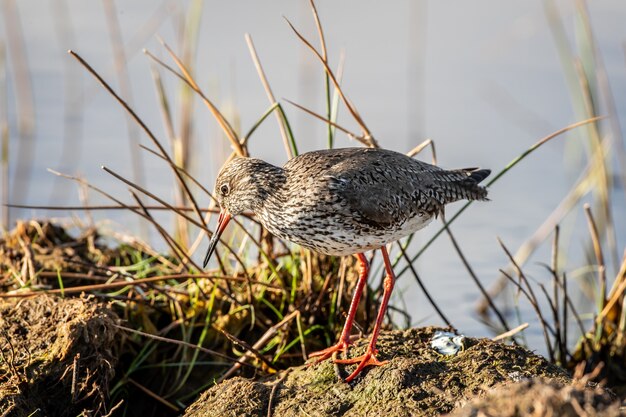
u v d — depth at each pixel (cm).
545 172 2244
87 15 2789
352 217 1204
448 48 2727
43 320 1240
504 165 2244
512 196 2162
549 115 2423
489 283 1798
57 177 2100
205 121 2362
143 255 1609
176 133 2259
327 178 1206
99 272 1460
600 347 1515
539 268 1877
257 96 2403
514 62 2702
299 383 1141
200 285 1430
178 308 1370
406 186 1245
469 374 1102
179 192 1792
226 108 2217
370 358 1145
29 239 1523
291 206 1231
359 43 2683
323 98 2441
